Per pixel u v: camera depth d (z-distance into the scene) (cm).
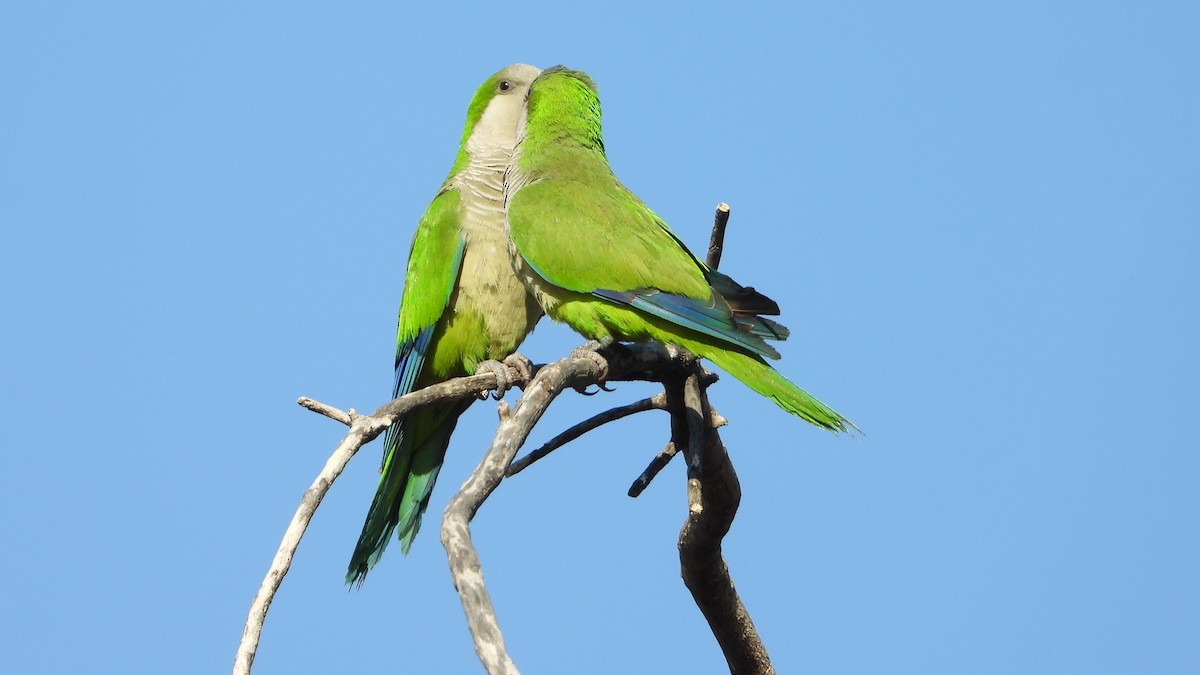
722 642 1042
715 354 1004
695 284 1039
